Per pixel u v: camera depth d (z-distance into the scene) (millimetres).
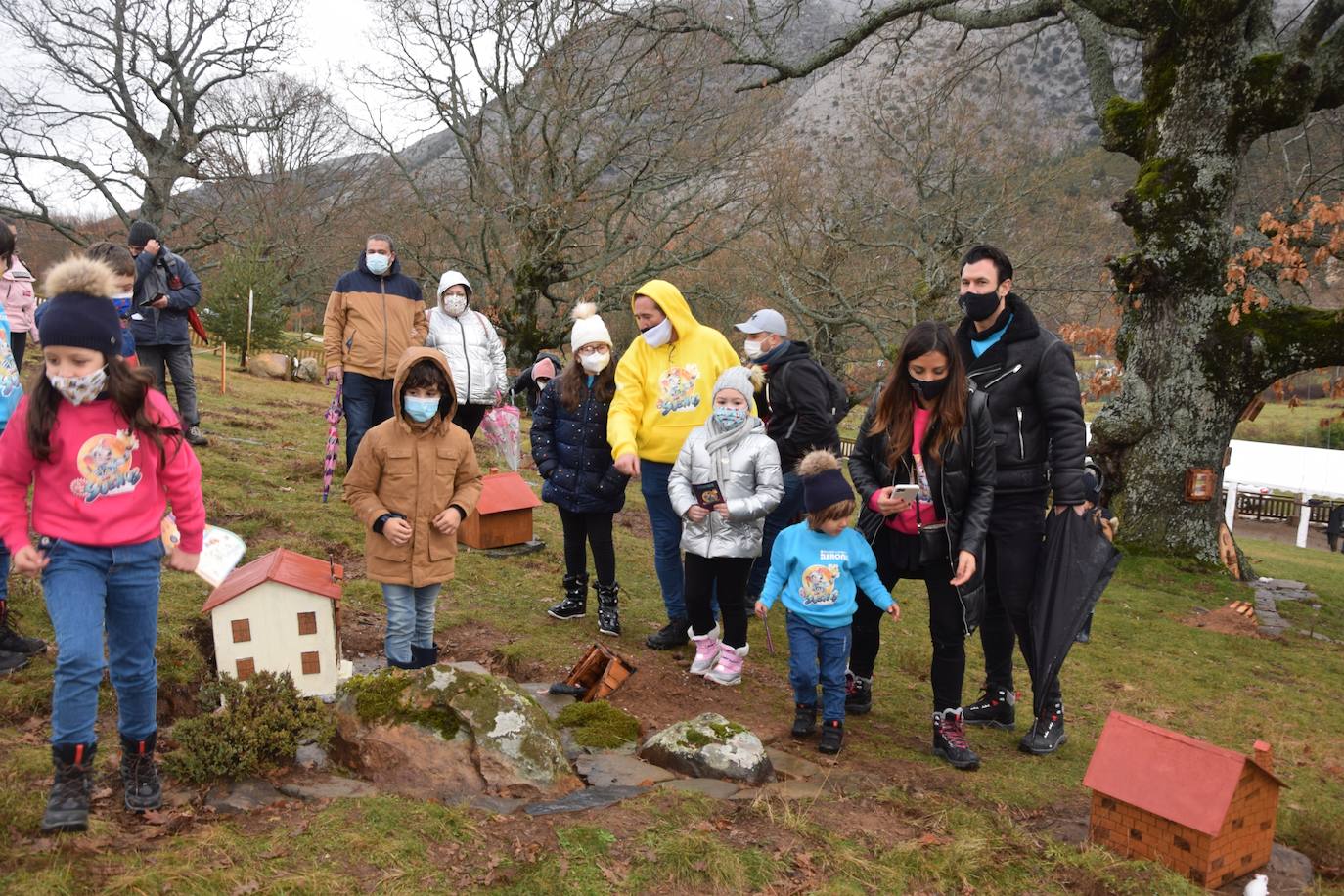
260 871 2605
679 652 5398
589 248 26625
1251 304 10141
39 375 2727
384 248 6938
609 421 5266
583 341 5324
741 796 3436
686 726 3791
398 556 4219
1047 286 21750
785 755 3938
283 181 32250
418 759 3297
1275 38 10695
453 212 26828
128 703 2908
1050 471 4234
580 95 22719
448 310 7301
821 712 4586
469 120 25406
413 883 2625
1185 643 7461
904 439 4074
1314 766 4691
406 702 3432
